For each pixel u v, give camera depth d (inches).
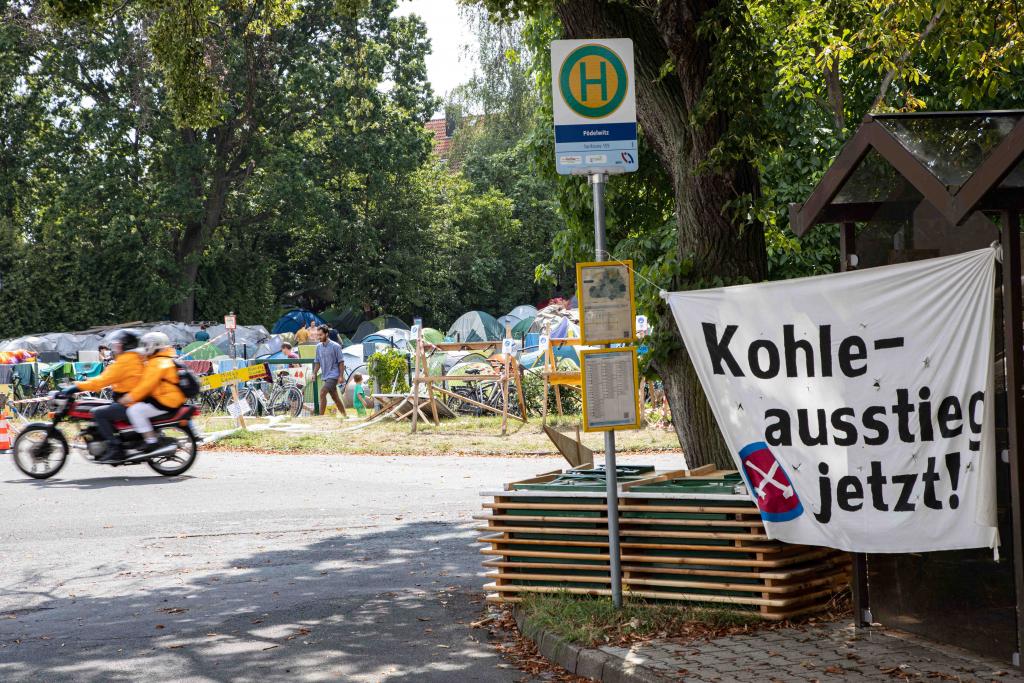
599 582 279.0
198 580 338.3
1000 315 213.0
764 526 249.9
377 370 935.0
